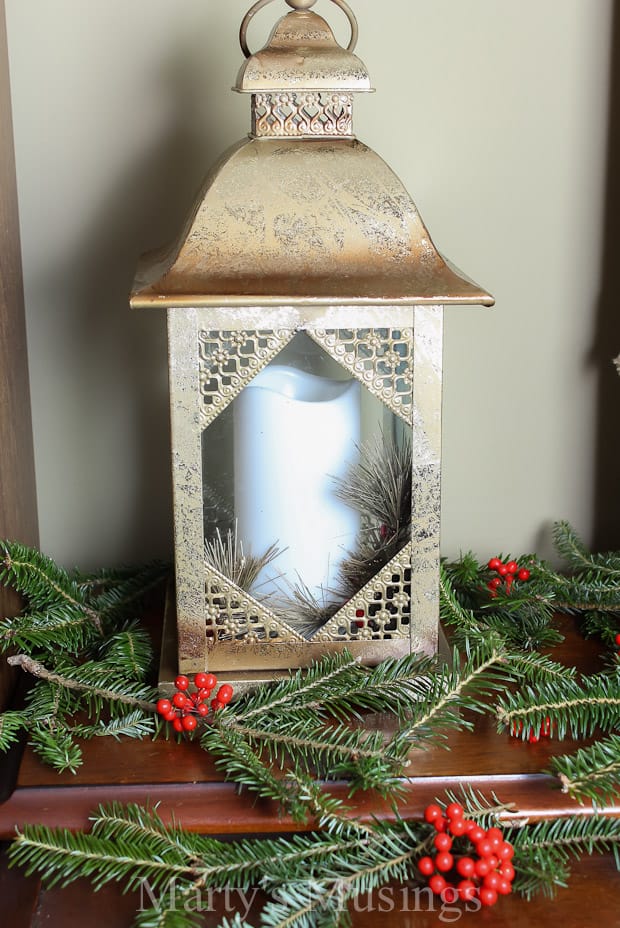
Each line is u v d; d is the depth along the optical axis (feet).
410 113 3.36
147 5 3.22
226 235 2.49
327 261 2.50
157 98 3.29
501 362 3.58
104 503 3.60
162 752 2.65
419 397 2.64
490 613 3.33
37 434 3.52
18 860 2.42
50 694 2.77
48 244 3.37
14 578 3.09
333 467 2.73
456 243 3.48
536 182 3.44
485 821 2.47
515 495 3.70
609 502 3.72
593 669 3.05
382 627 2.81
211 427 2.66
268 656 2.80
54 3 3.19
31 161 3.31
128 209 3.37
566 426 3.64
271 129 2.53
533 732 2.72
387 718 2.77
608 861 2.50
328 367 2.67
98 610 3.22
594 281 3.52
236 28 3.25
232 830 2.47
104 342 3.47
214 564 2.75
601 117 3.39
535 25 3.32
